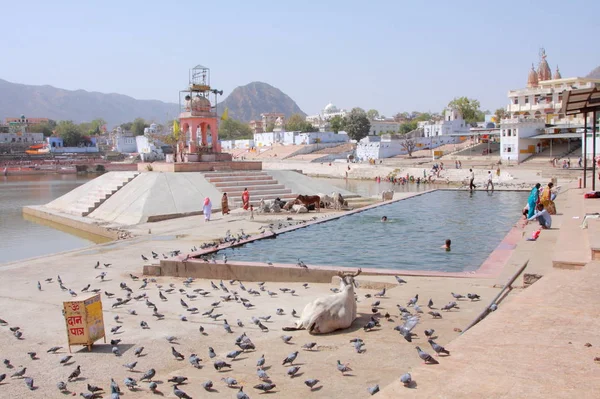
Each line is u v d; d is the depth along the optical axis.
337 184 61.84
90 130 184.25
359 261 15.57
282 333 8.98
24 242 26.86
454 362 5.55
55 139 133.12
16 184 71.06
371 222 23.45
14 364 8.33
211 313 10.34
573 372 5.14
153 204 31.06
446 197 34.78
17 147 127.50
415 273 12.59
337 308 8.73
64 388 7.19
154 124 137.00
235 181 36.97
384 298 10.39
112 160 119.81
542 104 69.62
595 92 16.38
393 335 8.20
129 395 6.76
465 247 17.48
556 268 10.44
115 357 8.40
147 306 11.48
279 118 174.50
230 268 14.61
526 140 60.72
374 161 77.94
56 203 38.97
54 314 11.27
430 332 7.71
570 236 13.41
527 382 4.93
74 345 8.88
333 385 6.46
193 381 6.98
